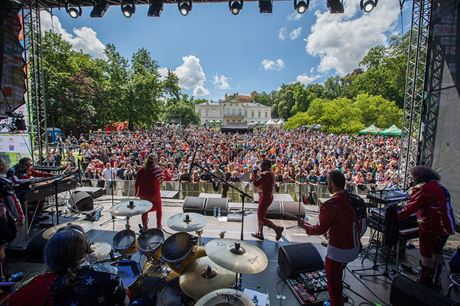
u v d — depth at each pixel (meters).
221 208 5.92
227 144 19.53
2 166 3.38
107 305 1.34
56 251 1.31
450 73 4.63
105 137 23.19
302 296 3.05
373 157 13.27
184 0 5.93
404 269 3.83
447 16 4.67
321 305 3.00
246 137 28.72
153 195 4.76
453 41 4.62
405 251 4.32
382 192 3.89
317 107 33.81
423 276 3.35
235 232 5.07
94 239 4.67
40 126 6.80
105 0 5.91
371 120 29.61
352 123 28.62
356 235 2.61
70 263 1.33
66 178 5.28
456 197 4.45
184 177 8.89
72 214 5.71
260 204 4.61
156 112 34.88
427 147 4.98
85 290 1.32
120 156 13.23
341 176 2.66
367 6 5.52
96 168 10.15
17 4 5.00
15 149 6.62
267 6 5.86
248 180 9.06
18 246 4.04
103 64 34.91
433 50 4.85
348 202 2.62
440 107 4.77
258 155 14.02
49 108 23.00
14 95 5.04
